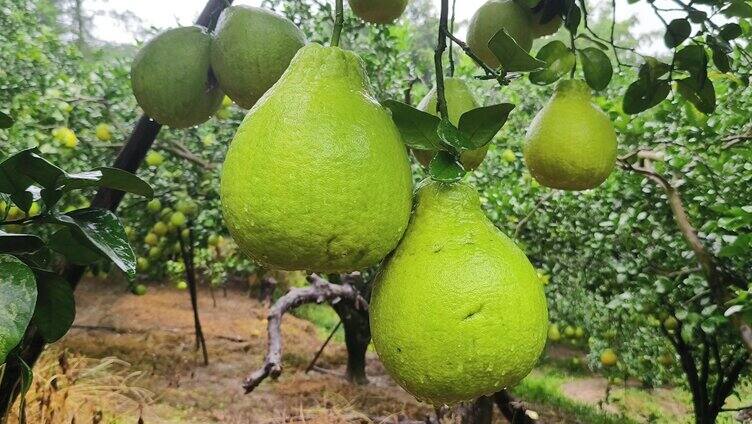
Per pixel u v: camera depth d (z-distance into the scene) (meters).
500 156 5.95
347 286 5.41
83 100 5.85
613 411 7.52
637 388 8.51
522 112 6.39
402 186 1.10
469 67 6.27
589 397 8.13
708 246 3.32
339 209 1.01
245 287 13.49
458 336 1.05
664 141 3.81
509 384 1.12
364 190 1.03
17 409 4.16
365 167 1.03
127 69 6.27
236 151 1.07
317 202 1.00
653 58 1.90
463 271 1.07
